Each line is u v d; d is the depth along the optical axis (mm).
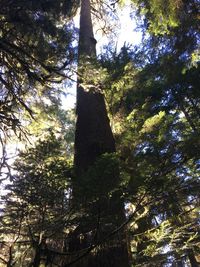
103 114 7914
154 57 11086
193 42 9445
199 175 6438
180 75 13789
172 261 6891
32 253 4746
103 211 4520
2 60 7855
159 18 8812
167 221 5945
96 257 4984
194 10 8766
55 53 7766
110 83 8938
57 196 4473
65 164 4789
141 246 6832
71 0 7555
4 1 6750
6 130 7902
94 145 6820
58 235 4828
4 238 4543
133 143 7172
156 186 5266
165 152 5777
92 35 10852
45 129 9125
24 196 4410
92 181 4164
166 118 6652
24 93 8500
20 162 4832
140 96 11383
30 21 7258
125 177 4781
